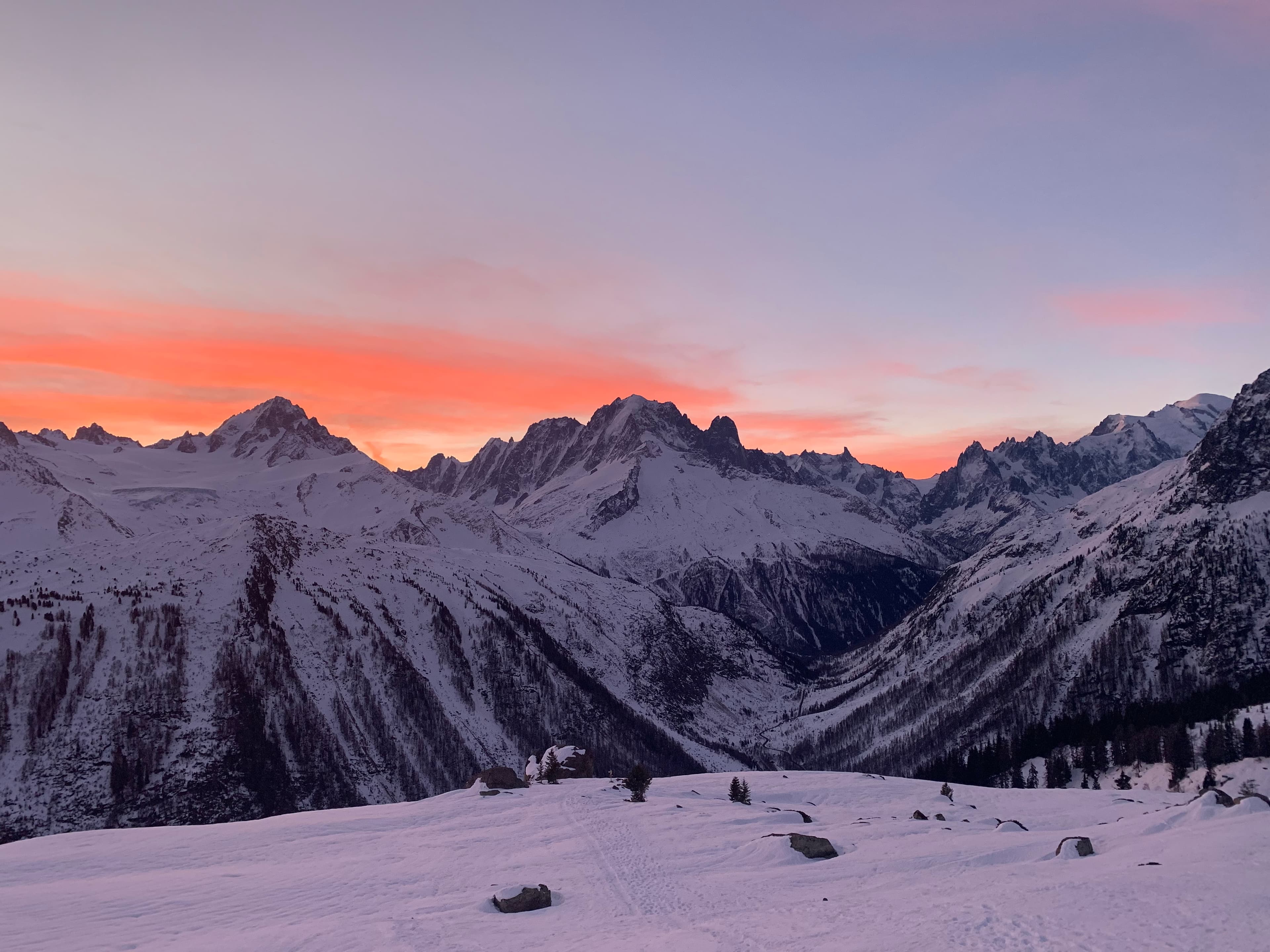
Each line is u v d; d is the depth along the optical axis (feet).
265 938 133.80
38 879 186.60
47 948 131.23
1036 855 162.30
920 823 222.89
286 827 245.24
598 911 143.64
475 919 142.51
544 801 279.90
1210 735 563.89
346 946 127.95
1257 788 488.02
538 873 175.42
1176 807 192.65
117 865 198.80
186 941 133.28
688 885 158.81
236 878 179.73
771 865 172.24
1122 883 121.90
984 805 300.40
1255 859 126.31
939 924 113.50
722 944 117.19
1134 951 94.27
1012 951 99.14
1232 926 98.22
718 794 322.14
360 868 187.62
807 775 387.34
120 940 134.72
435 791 593.83
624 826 225.15
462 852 203.51
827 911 130.31
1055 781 624.59
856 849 186.29
